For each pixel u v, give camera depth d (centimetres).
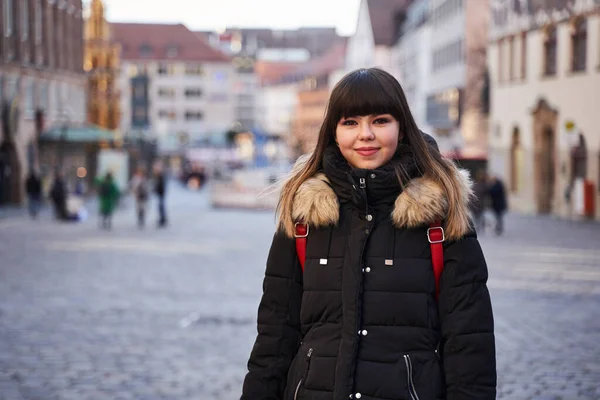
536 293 1577
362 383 342
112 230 3294
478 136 6338
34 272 1889
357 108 358
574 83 3928
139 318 1296
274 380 369
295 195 363
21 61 5031
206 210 4975
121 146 7931
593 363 991
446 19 7338
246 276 1838
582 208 3747
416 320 347
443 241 352
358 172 351
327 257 356
